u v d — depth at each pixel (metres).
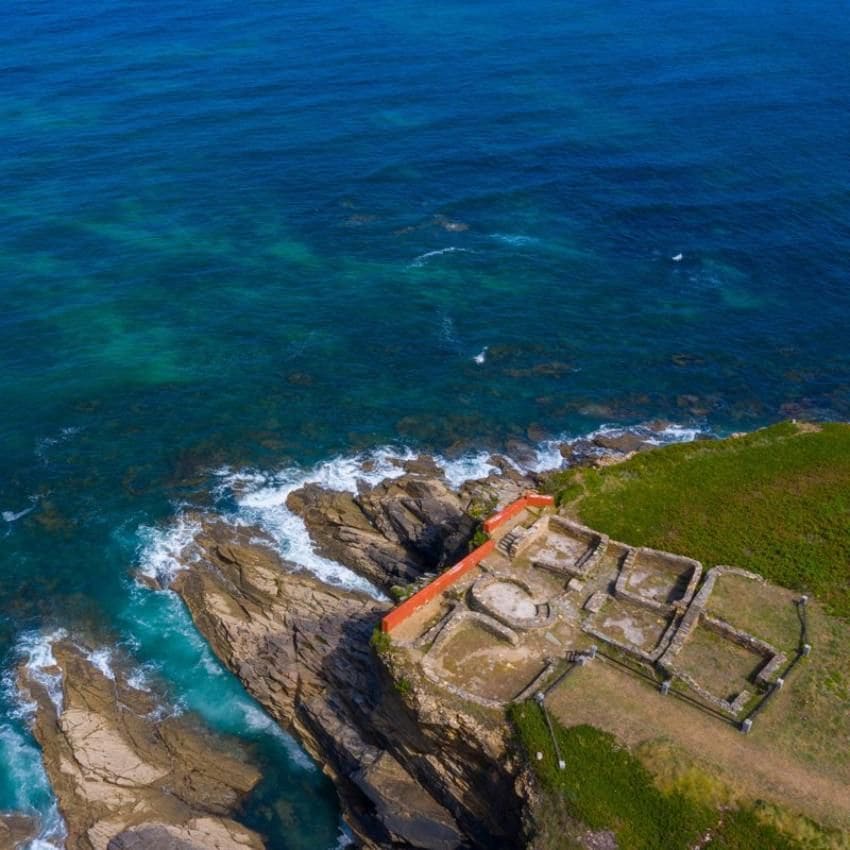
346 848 49.94
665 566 54.81
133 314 91.56
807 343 89.00
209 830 49.16
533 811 41.66
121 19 183.25
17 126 131.12
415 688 46.41
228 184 116.62
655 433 77.75
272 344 88.12
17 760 52.22
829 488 63.56
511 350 88.00
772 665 47.31
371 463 73.62
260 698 56.31
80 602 61.69
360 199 114.12
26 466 72.81
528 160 125.00
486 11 194.12
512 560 54.88
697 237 106.81
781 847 39.53
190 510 68.62
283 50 165.12
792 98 147.00
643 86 152.25
